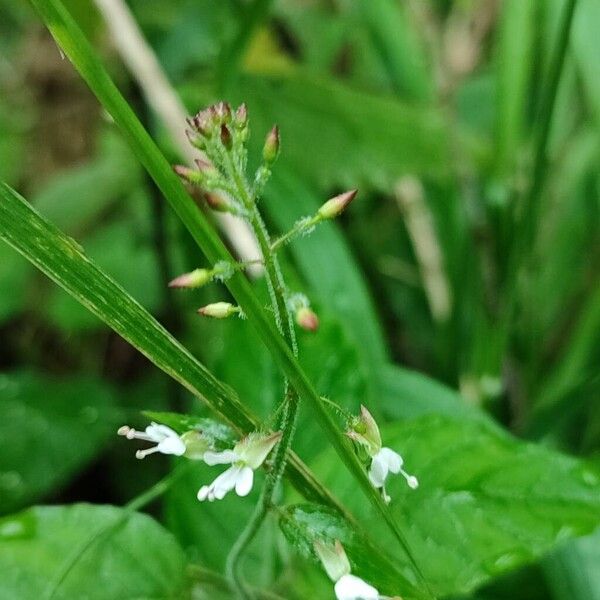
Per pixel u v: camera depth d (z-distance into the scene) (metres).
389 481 0.09
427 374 0.17
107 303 0.06
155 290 0.18
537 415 0.13
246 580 0.09
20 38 0.21
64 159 0.20
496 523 0.08
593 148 0.17
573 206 0.17
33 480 0.14
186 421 0.07
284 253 0.14
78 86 0.20
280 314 0.06
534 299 0.16
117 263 0.18
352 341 0.11
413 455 0.09
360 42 0.20
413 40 0.17
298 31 0.20
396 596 0.07
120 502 0.16
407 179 0.17
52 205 0.19
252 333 0.11
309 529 0.07
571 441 0.15
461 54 0.21
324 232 0.14
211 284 0.16
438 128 0.16
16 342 0.19
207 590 0.08
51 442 0.15
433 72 0.18
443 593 0.08
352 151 0.16
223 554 0.10
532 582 0.12
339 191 0.18
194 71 0.19
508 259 0.14
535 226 0.14
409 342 0.18
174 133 0.14
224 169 0.06
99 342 0.19
